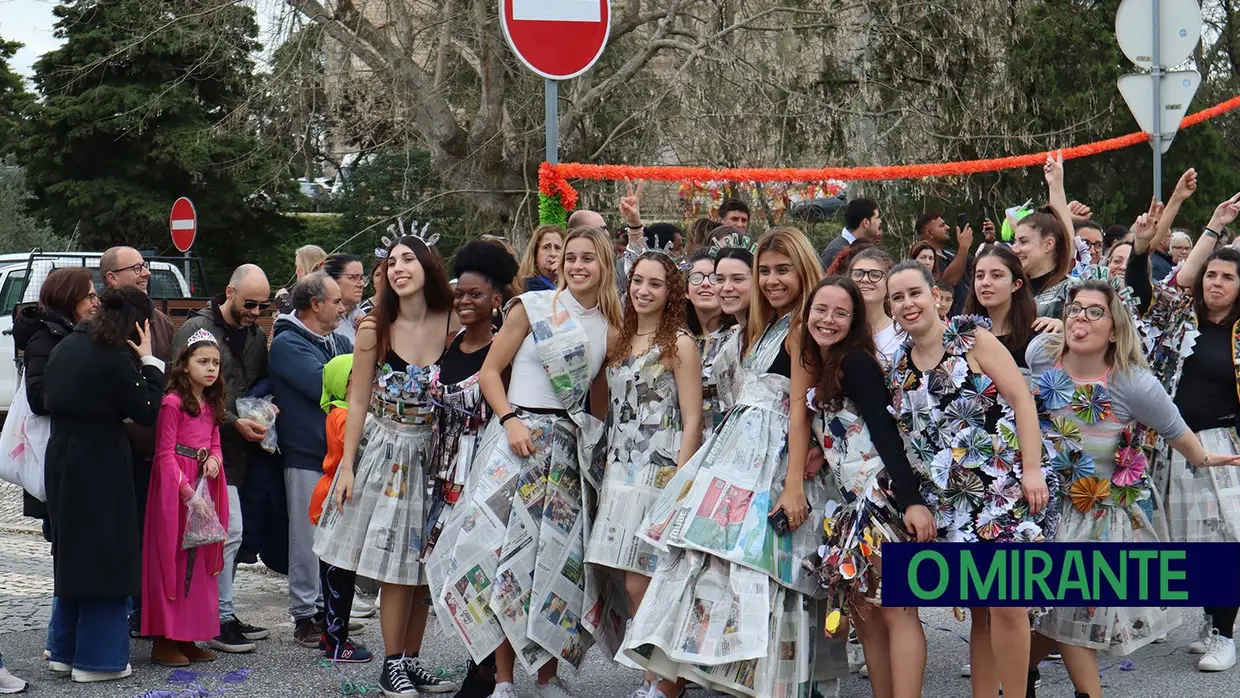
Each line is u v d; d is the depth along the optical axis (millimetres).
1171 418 5121
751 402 5223
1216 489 6211
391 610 5801
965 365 4703
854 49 17969
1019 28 18828
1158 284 6434
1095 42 21016
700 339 5836
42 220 25984
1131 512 5293
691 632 4992
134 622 6941
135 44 18859
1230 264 6285
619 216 16812
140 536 6203
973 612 4922
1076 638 5098
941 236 8930
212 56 17938
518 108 17625
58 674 6195
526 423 5477
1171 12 8539
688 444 5367
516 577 5336
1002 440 4688
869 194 17828
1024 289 5641
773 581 4984
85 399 5918
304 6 16016
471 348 5840
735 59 16953
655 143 17094
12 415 6566
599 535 5379
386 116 17109
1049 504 4883
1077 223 8391
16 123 26219
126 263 7246
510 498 5398
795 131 17500
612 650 5590
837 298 4855
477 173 17266
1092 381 5172
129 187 24828
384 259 5898
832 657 5309
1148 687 5836
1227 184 22266
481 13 16391
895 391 4812
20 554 9500
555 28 6703
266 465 6992
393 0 16891
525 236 17141
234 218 25297
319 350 6992
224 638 6637
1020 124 20031
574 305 5539
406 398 5793
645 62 17047
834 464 4980
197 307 12133
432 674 6020
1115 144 9773
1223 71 27312
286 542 7020
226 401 6770
